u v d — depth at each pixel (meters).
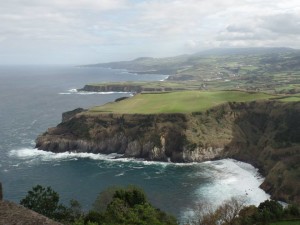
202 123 140.25
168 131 136.25
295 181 93.81
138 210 51.06
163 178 108.19
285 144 121.06
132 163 125.06
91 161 125.88
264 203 66.94
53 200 55.56
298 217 63.28
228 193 95.81
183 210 82.94
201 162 127.88
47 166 117.50
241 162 128.62
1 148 136.38
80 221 46.94
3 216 21.89
